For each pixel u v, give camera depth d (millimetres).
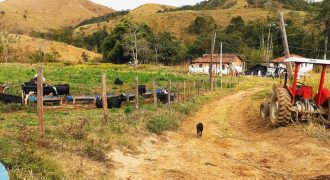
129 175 9375
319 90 14883
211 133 15641
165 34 104375
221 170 10297
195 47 103250
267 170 10312
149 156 11250
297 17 133875
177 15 171375
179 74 60875
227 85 43500
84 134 11188
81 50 120938
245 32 120938
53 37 143250
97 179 8594
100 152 10203
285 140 13133
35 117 16734
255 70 74062
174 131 15391
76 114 17969
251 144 13422
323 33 84562
